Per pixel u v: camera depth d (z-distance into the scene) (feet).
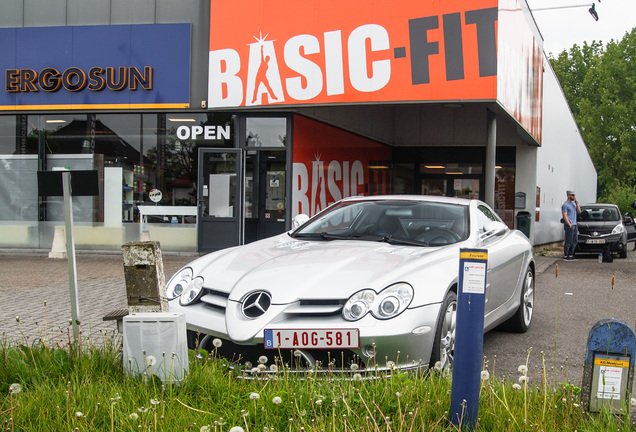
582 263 48.93
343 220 18.40
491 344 18.47
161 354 11.55
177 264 38.37
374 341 12.28
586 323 22.20
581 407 10.23
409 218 17.70
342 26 40.27
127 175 45.85
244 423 9.95
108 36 45.39
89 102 45.57
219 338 13.35
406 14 38.83
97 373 12.10
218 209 44.68
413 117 61.05
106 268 36.65
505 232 18.19
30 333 17.97
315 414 10.00
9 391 10.97
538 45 57.36
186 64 44.65
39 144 46.65
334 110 48.91
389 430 9.27
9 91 46.24
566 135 85.46
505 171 60.08
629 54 189.88
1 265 38.22
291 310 12.86
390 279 13.25
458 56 37.76
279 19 41.88
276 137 44.16
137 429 9.63
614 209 60.95
